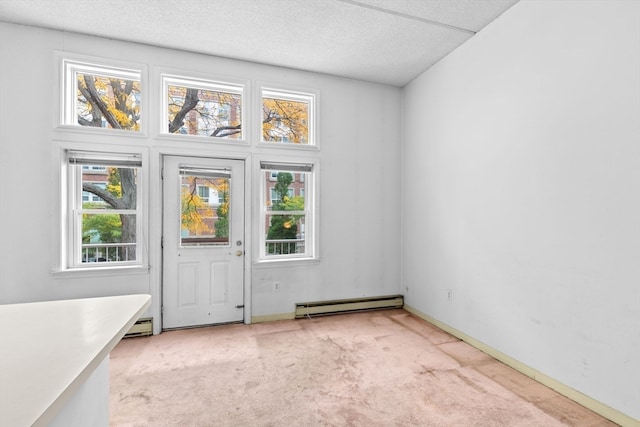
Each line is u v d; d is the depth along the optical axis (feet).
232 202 11.97
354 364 8.66
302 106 13.19
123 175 10.93
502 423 6.27
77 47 10.00
